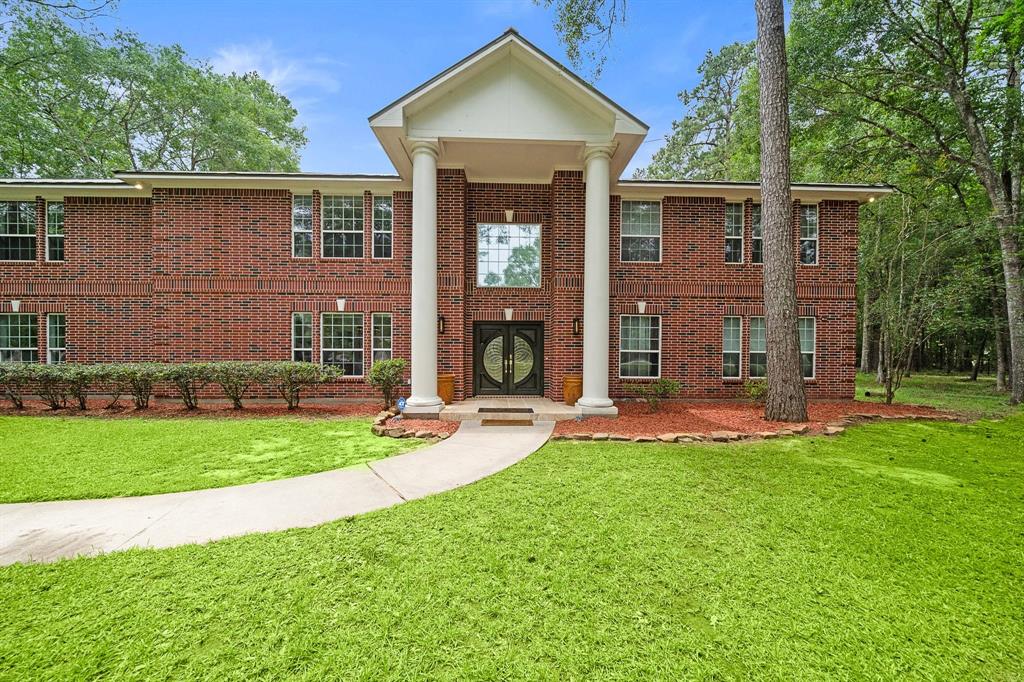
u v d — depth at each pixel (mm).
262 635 2557
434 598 2938
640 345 12438
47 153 17609
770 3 8930
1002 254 13148
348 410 10312
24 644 2455
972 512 4469
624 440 7496
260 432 7965
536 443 7305
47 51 16578
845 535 3926
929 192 14281
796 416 8961
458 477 5574
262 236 11914
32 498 4742
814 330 12516
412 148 9586
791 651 2445
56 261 12164
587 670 2301
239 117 23375
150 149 23031
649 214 12516
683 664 2336
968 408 11125
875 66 14594
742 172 21766
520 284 12188
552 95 9500
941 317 11594
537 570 3312
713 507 4570
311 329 12008
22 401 10820
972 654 2430
